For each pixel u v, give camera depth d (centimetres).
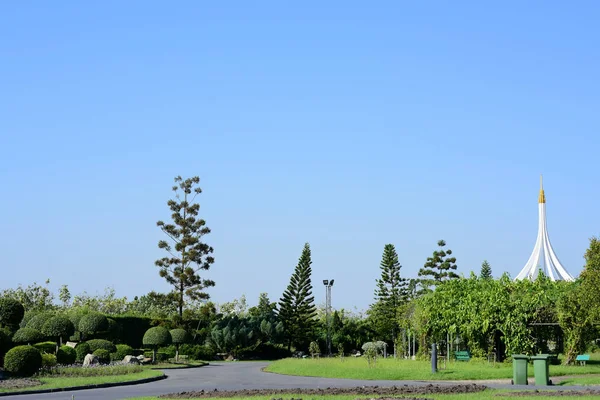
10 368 3638
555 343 4644
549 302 4338
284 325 8594
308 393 2714
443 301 4722
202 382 3622
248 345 7688
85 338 6047
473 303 4462
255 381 3647
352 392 2733
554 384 3108
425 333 4919
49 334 5041
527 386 3014
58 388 3069
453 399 2388
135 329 7244
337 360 4956
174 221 8175
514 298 4369
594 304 4141
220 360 7344
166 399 2588
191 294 8019
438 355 4825
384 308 8881
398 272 9031
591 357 4966
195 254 8012
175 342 5925
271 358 7838
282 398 2481
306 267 8706
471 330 4444
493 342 4450
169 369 5094
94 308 9362
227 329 7500
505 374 3588
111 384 3356
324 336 8650
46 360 4119
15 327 4631
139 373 4044
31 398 2723
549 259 6769
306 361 4891
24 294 8275
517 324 4241
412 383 3309
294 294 8650
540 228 6869
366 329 8812
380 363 4434
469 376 3519
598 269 4262
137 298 10169
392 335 8650
